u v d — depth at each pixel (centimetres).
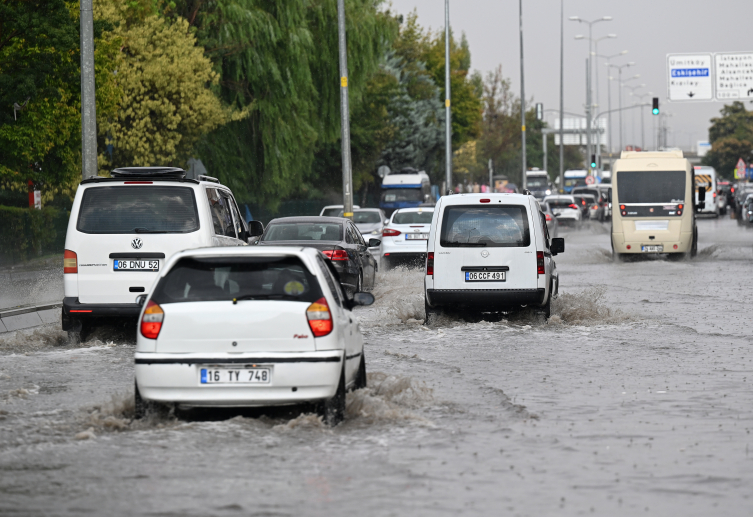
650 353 3578
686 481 1838
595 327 4381
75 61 8350
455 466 1950
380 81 19012
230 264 2381
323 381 2288
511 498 1722
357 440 2189
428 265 4491
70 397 2742
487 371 3189
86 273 3850
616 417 2441
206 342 2297
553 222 11562
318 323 2309
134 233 3862
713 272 7712
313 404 2570
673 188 9275
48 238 9569
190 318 2303
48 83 8269
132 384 2969
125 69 10262
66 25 7925
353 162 18525
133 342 3972
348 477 1866
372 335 4181
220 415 2494
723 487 1795
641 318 4628
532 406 2591
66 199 11838
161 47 10562
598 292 5362
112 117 10175
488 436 2228
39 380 3041
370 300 2719
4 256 8719
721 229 15862
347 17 12444
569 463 1975
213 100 10769
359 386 2748
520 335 4134
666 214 9262
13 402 2659
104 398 2722
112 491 1769
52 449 2105
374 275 6519
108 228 3869
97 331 4244
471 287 4453
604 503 1691
